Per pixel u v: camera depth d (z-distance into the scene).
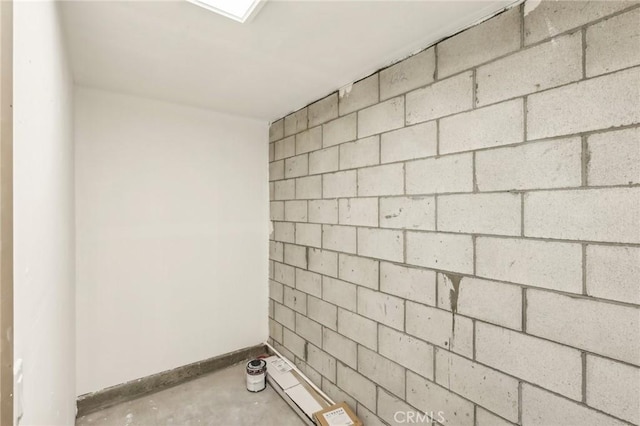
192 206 2.61
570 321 1.14
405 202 1.74
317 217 2.40
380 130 1.89
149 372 2.43
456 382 1.49
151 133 2.42
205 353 2.69
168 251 2.51
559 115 1.17
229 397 2.37
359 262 2.03
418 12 1.38
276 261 2.91
